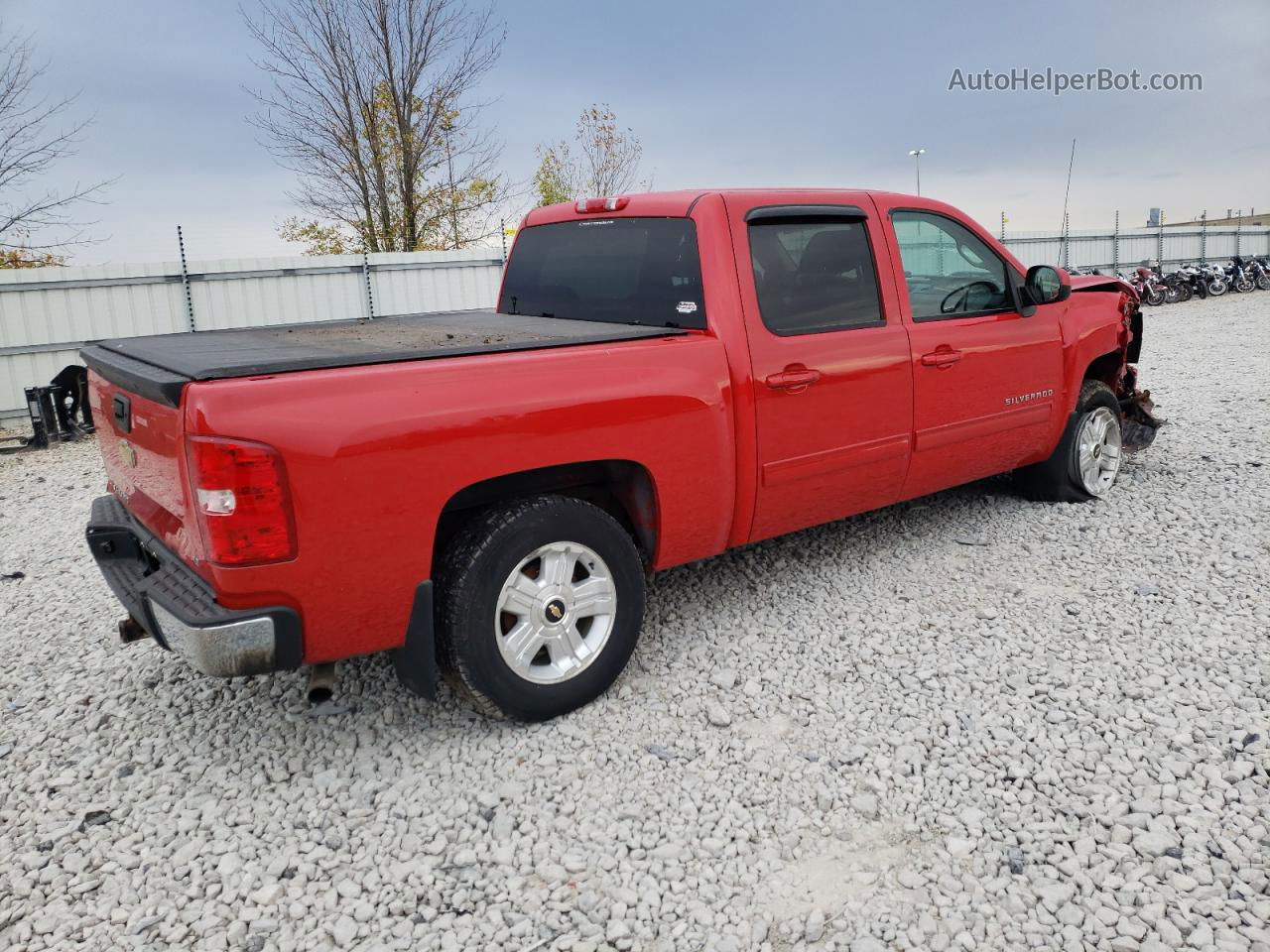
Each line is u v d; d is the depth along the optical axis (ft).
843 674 12.19
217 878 8.82
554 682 10.96
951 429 15.14
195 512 8.66
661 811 9.53
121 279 41.22
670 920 8.07
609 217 13.88
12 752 11.16
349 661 13.07
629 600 11.45
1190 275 82.53
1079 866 8.48
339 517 8.94
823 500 13.64
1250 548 15.88
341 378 8.96
